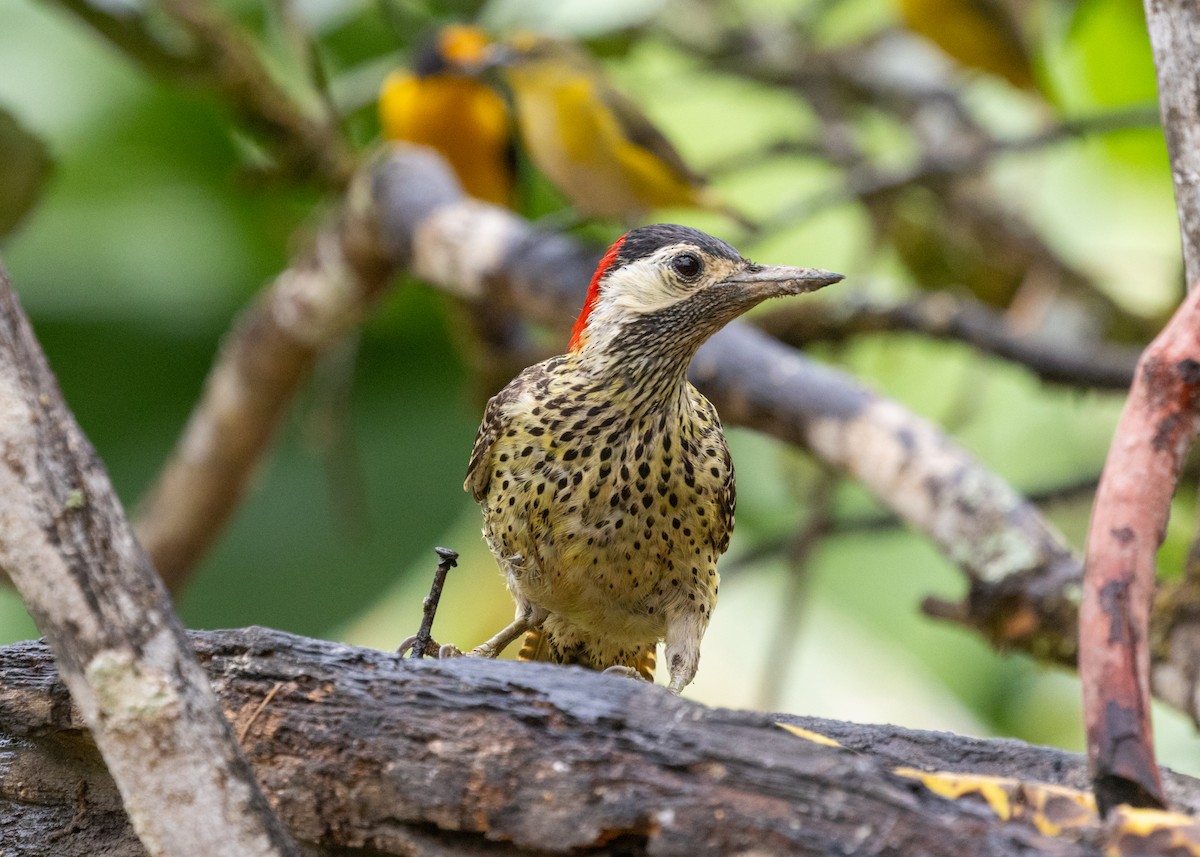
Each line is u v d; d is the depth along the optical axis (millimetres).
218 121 13859
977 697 14352
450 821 4590
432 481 13227
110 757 3980
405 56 15430
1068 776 5277
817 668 14055
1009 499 9078
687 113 17266
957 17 12664
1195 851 4043
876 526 11430
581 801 4410
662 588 6773
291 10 12219
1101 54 14250
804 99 14055
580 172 13234
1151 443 4520
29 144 10375
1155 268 14906
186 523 12703
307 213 14352
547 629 7254
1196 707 7727
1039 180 15430
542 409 6656
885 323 11281
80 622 3928
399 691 4758
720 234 15930
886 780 4270
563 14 15828
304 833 4824
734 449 14703
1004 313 14492
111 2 11273
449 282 11469
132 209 13680
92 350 13484
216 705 4043
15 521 3904
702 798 4277
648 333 6598
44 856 5301
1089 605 4477
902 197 14070
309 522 13461
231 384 12453
